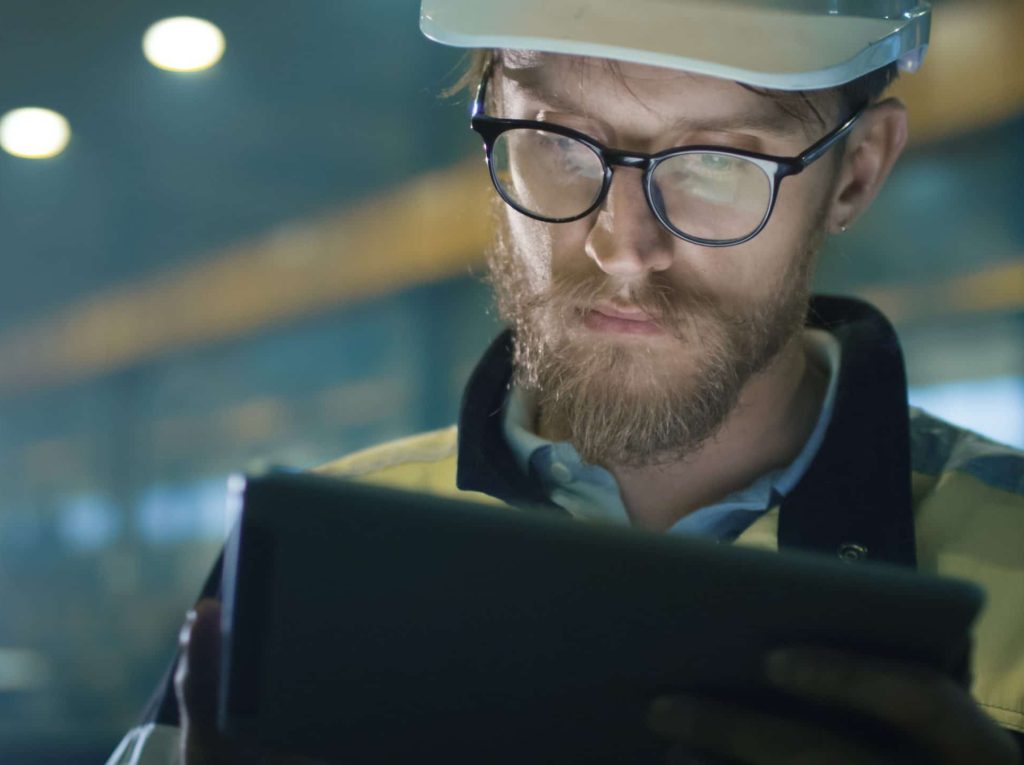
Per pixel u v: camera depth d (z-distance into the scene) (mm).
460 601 897
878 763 845
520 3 1282
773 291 1306
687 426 1279
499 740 893
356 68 10180
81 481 17344
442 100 1740
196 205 13344
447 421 9844
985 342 5605
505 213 1462
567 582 887
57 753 6273
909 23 1327
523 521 895
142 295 14664
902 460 1277
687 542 883
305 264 11438
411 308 9898
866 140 1431
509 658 892
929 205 5570
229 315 13031
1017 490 1298
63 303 16172
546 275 1305
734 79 1228
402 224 9617
